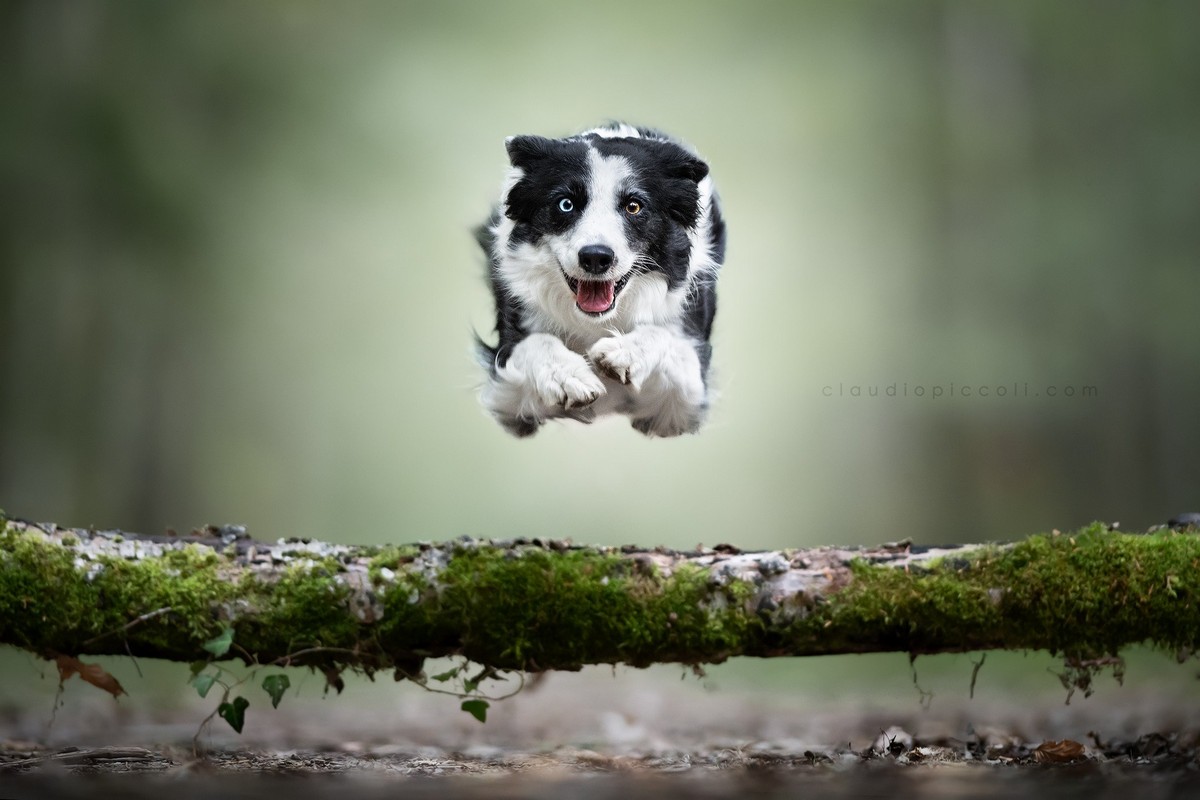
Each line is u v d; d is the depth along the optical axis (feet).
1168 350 65.41
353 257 69.36
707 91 76.33
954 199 72.54
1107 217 67.31
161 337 60.54
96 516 58.03
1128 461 65.82
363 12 70.95
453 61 73.15
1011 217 69.51
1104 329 66.54
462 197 71.20
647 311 21.18
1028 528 65.87
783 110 75.36
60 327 56.03
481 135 73.56
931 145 73.67
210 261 61.98
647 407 21.66
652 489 71.87
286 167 67.21
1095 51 69.10
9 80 55.21
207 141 63.16
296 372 67.77
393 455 70.08
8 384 54.65
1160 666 31.60
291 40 68.03
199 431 62.59
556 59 75.51
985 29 72.28
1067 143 69.77
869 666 37.22
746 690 32.17
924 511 68.80
